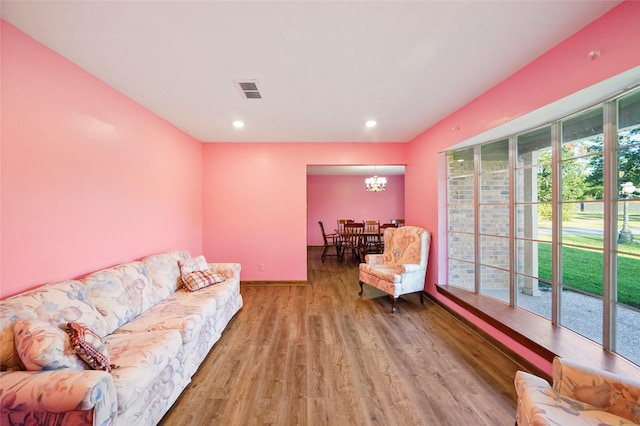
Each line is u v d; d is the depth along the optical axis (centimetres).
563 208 238
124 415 134
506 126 250
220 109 302
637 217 184
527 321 250
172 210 355
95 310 181
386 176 921
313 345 260
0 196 155
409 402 183
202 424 165
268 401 184
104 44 182
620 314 193
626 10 149
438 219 369
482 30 171
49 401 111
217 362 231
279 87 250
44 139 180
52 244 185
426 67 217
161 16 155
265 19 159
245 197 458
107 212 237
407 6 150
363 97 274
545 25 168
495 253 323
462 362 230
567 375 128
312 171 830
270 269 462
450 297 335
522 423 127
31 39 172
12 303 142
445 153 365
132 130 273
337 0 145
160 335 181
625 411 114
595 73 165
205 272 315
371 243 722
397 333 285
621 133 192
